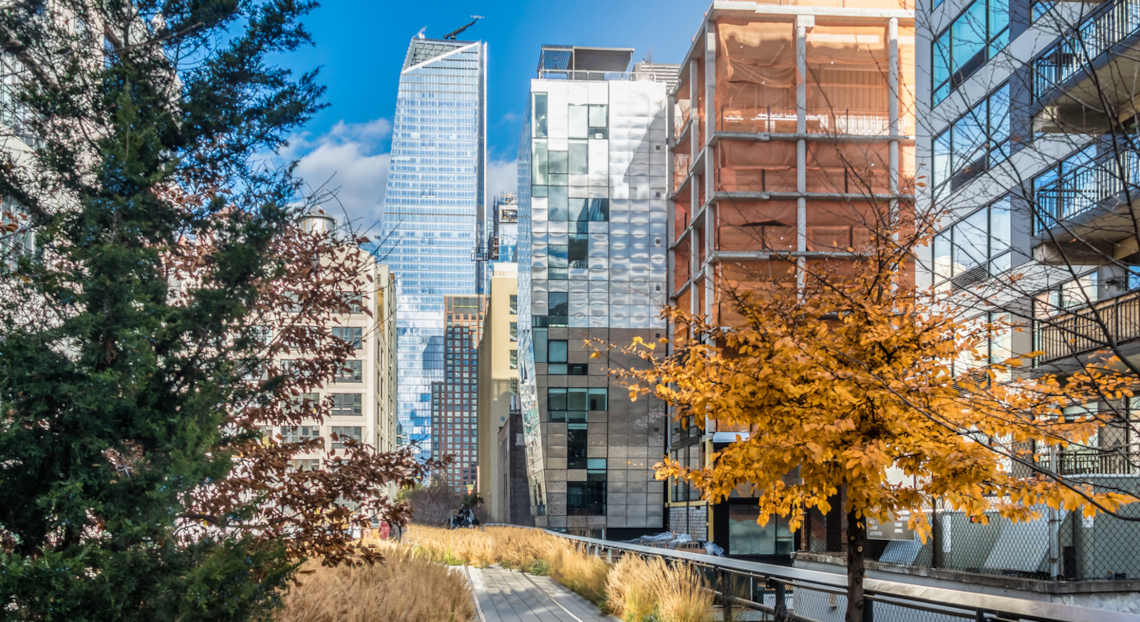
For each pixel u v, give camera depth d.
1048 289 7.83
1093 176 16.00
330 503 10.16
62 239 8.01
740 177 51.09
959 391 8.87
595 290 73.25
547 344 73.00
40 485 7.37
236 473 9.66
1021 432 8.34
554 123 73.81
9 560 6.70
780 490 9.75
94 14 8.80
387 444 122.19
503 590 22.08
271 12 8.99
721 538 53.31
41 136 8.46
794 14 52.19
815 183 50.69
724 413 9.55
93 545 7.05
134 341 7.34
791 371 8.94
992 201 9.54
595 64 81.69
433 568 18.00
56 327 7.43
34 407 7.16
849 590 9.27
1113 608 12.88
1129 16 11.21
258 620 8.12
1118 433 14.69
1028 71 9.59
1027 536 16.03
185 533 8.59
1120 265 6.81
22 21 8.31
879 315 9.00
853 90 51.84
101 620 6.99
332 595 11.78
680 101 66.69
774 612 11.41
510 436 115.50
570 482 72.31
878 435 8.78
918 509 9.31
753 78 52.47
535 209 73.50
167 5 8.83
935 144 26.62
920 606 8.52
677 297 65.12
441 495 129.62
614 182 73.62
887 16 51.28
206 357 8.40
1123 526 14.65
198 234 9.15
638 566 16.72
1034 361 19.86
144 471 7.33
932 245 28.11
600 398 73.00
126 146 7.90
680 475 9.94
